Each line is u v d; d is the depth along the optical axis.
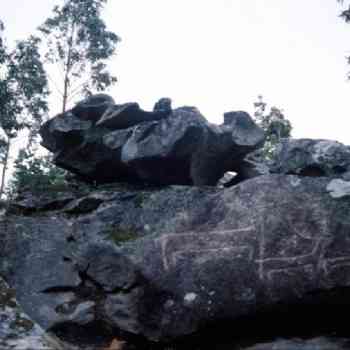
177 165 6.46
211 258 4.85
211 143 6.38
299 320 4.66
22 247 5.71
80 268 5.33
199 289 4.69
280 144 6.58
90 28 17.12
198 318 4.57
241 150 6.78
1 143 15.79
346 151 6.11
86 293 5.23
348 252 4.68
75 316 4.99
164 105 6.87
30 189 7.04
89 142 6.95
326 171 5.99
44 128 7.31
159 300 4.76
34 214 6.47
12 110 15.66
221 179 7.94
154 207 5.81
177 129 6.14
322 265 4.64
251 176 6.95
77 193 6.86
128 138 6.64
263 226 4.93
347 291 4.55
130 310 4.84
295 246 4.77
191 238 5.06
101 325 4.97
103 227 5.74
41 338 4.06
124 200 6.19
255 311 4.55
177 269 4.86
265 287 4.61
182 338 4.60
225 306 4.57
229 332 4.67
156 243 5.12
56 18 17.12
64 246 5.71
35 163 8.23
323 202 5.00
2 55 15.74
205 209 5.27
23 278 5.36
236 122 6.89
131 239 5.38
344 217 4.87
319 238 4.77
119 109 6.82
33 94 16.00
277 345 4.38
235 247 4.87
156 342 4.62
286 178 5.27
